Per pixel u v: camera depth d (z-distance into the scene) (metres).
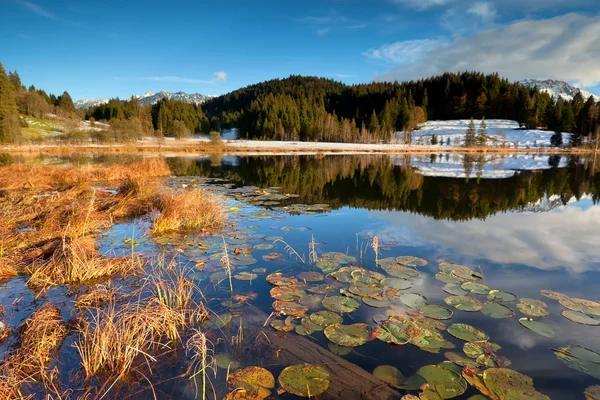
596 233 6.84
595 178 16.03
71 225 6.18
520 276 4.64
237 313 3.56
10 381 2.44
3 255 4.86
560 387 2.49
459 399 2.32
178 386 2.52
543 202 10.33
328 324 3.30
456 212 8.92
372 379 2.53
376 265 4.96
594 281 4.48
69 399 2.39
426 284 4.28
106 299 3.80
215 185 13.27
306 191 12.43
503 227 7.32
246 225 7.34
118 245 5.74
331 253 5.44
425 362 2.75
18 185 10.76
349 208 9.40
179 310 3.50
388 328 3.21
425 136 64.38
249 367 2.67
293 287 4.12
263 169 20.83
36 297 3.88
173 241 5.97
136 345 2.81
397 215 8.52
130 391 2.47
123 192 9.82
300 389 2.42
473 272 4.64
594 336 3.14
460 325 3.26
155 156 29.41
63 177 12.20
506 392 2.37
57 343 3.01
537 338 3.10
